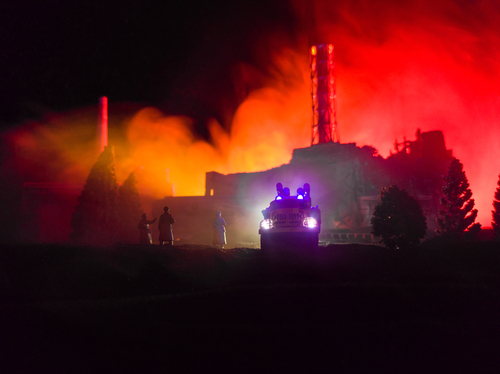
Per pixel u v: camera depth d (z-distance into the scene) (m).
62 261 13.30
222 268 13.29
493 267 12.38
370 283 10.61
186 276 12.53
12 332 7.85
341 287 10.30
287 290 10.23
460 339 7.17
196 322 8.57
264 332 7.65
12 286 11.41
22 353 6.83
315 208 14.46
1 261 12.95
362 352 6.71
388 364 6.24
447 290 10.07
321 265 12.57
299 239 13.87
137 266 13.12
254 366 6.23
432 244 19.11
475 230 19.59
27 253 13.88
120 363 6.40
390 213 18.12
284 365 6.26
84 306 9.61
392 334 7.46
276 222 14.04
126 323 8.38
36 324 8.30
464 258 13.36
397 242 17.81
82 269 12.70
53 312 9.04
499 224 20.39
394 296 9.71
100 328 8.02
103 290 11.29
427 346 6.87
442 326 7.83
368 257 13.58
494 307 9.05
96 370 6.16
